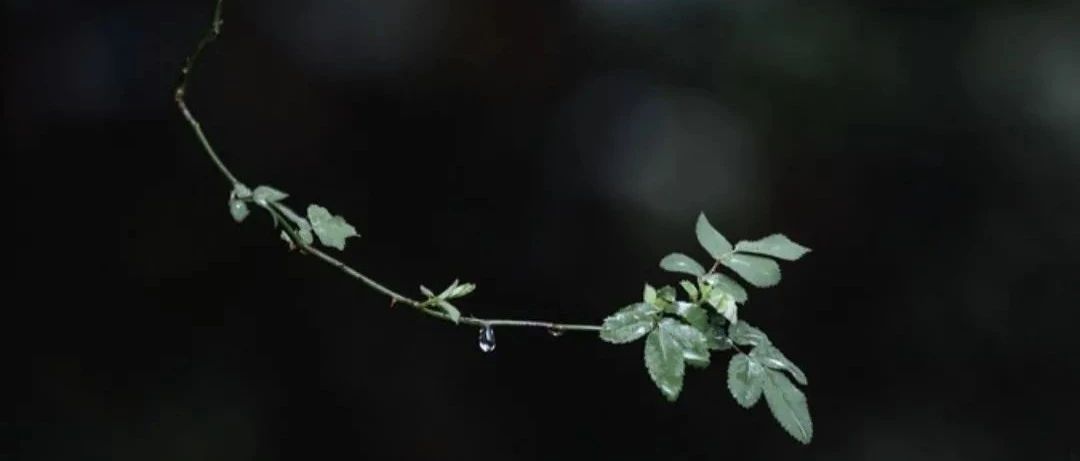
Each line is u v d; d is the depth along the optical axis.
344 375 3.24
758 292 3.49
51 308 3.16
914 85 3.61
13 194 3.23
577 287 3.49
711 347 1.13
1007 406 3.40
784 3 3.68
